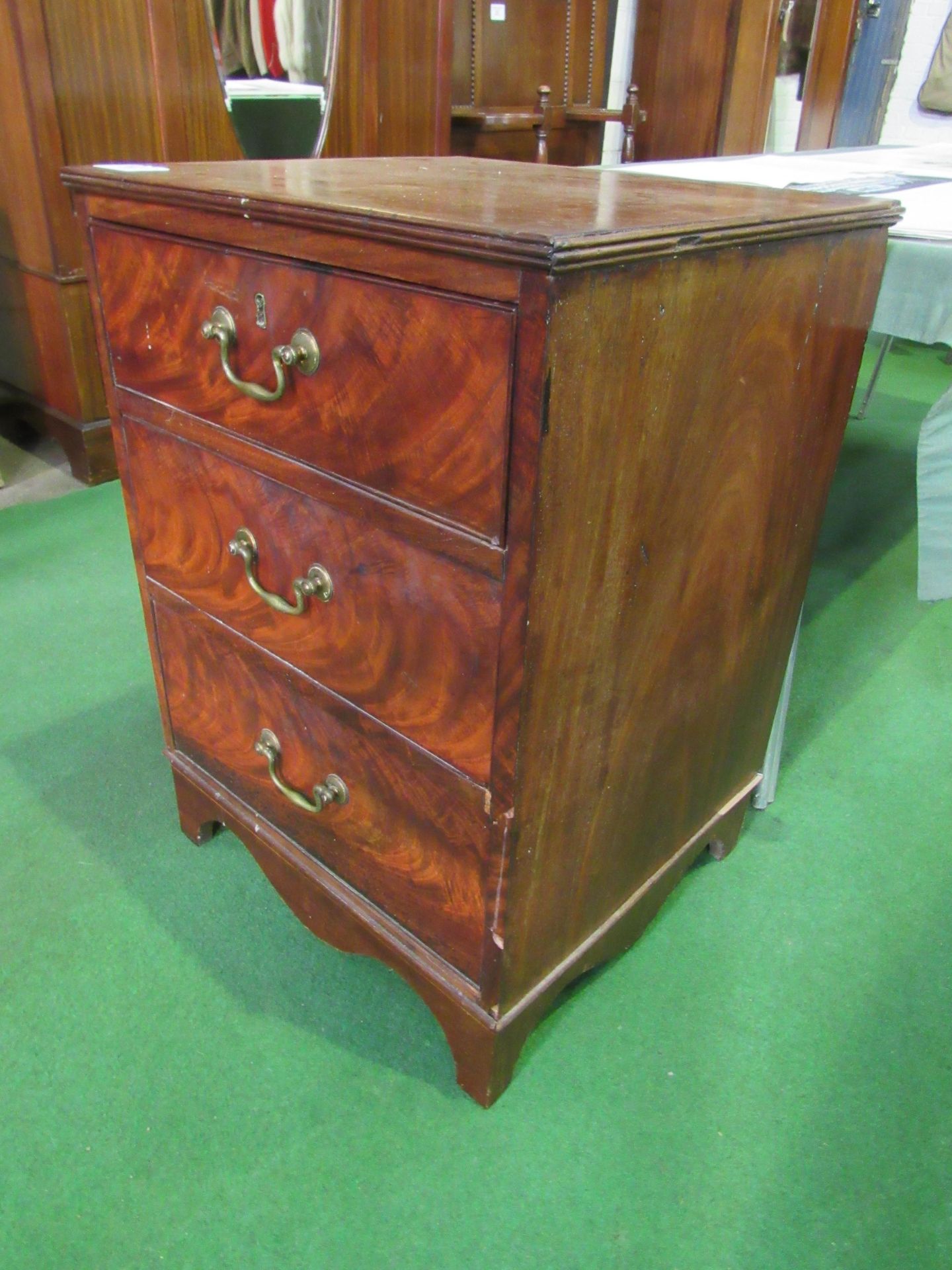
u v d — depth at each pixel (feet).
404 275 2.00
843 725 5.05
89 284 2.99
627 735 2.79
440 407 2.08
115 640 5.41
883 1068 3.23
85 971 3.45
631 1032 3.32
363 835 3.02
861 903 3.91
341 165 3.21
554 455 1.96
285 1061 3.17
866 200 2.84
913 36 13.47
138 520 3.34
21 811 4.17
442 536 2.22
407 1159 2.89
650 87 11.94
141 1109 2.99
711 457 2.53
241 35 7.06
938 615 6.22
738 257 2.25
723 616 3.03
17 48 6.06
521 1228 2.72
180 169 2.87
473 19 9.89
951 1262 2.67
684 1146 2.96
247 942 3.61
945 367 11.37
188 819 3.99
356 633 2.65
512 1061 3.03
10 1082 3.06
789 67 12.20
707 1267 2.65
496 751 2.38
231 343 2.55
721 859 4.10
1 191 6.87
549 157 11.35
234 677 3.26
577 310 1.83
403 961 3.06
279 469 2.62
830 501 7.84
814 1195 2.84
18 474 7.50
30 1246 2.64
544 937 2.89
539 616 2.16
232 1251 2.64
